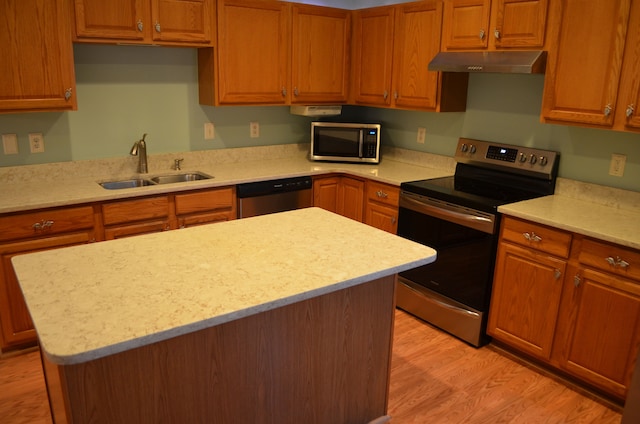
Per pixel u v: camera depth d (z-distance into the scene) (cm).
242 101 353
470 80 346
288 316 172
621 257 225
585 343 246
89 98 322
